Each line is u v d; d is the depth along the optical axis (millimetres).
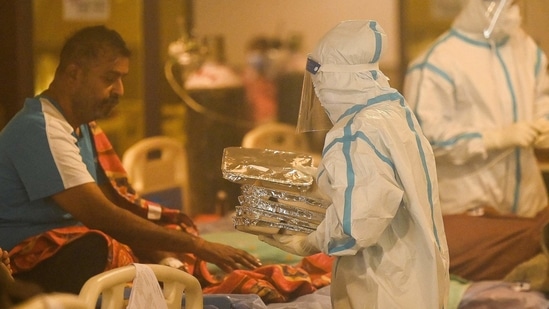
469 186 7191
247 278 5328
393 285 4438
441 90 7168
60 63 5539
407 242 4477
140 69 9852
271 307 5195
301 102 4746
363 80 4488
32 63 9070
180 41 10055
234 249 5523
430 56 7254
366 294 4449
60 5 9312
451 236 6352
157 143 8273
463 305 5941
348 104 4504
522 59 7406
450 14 10250
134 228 5402
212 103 10195
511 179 7258
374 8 10336
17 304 3109
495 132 7102
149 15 9828
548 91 7535
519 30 7492
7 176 5422
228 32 10305
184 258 5836
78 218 5398
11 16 8938
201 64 10180
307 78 4711
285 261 6359
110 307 4012
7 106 8961
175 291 4355
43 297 3033
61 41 9297
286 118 10336
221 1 10250
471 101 7207
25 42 9000
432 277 4430
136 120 9875
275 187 4641
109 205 5387
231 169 4691
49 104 5469
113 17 9695
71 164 5355
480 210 6957
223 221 7641
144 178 8078
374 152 4281
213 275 6047
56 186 5312
